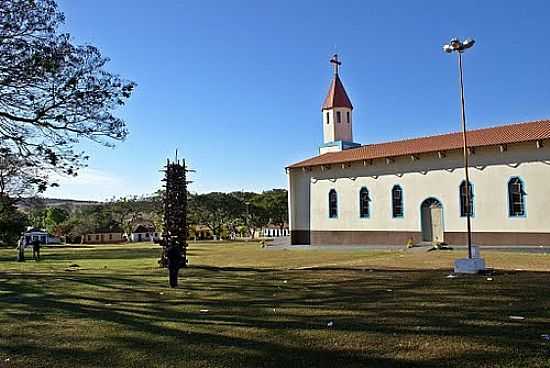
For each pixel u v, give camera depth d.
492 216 29.22
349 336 7.14
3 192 20.81
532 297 10.10
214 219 76.62
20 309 10.51
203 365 5.98
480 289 11.44
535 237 27.52
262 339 7.12
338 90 45.19
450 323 7.78
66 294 12.88
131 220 88.00
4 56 11.60
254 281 14.88
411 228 33.16
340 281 14.11
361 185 36.28
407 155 32.91
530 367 5.48
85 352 6.79
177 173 22.31
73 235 77.50
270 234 76.75
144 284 14.84
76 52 12.88
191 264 22.55
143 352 6.65
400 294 11.09
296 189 40.97
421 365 5.70
